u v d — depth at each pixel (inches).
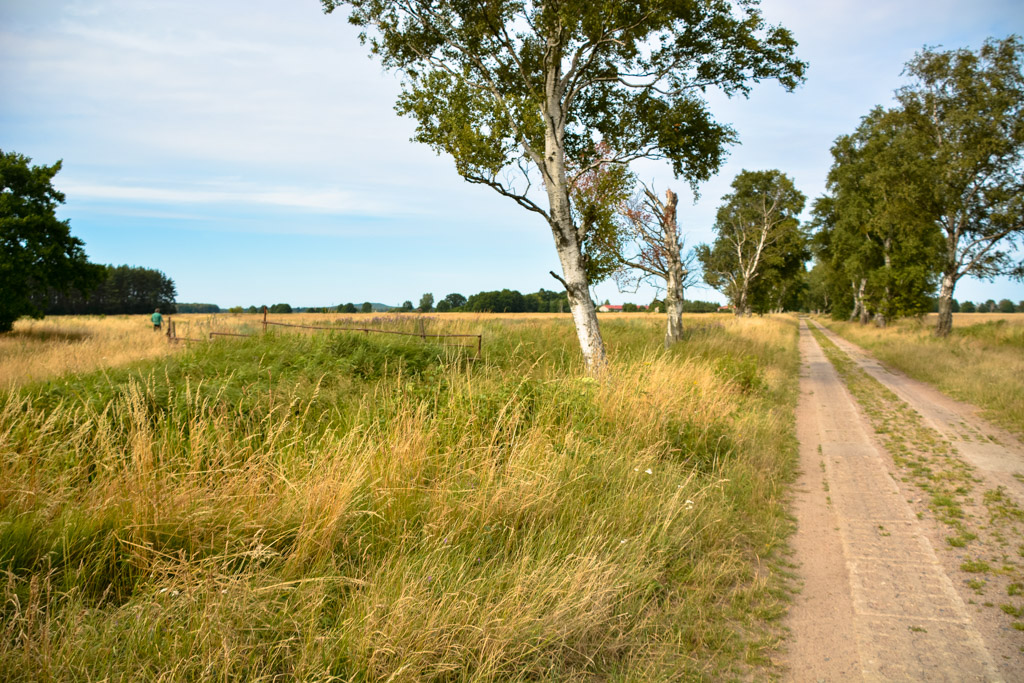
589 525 162.6
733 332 1030.4
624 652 119.8
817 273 3673.7
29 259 933.8
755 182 1583.4
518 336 610.2
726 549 173.8
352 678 96.1
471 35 460.8
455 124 398.0
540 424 238.1
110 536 126.6
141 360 412.2
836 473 271.4
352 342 449.7
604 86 512.1
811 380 636.7
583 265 443.2
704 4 434.6
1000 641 128.7
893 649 126.0
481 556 144.9
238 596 107.3
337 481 154.1
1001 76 934.4
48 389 257.3
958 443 325.4
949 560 172.4
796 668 118.8
